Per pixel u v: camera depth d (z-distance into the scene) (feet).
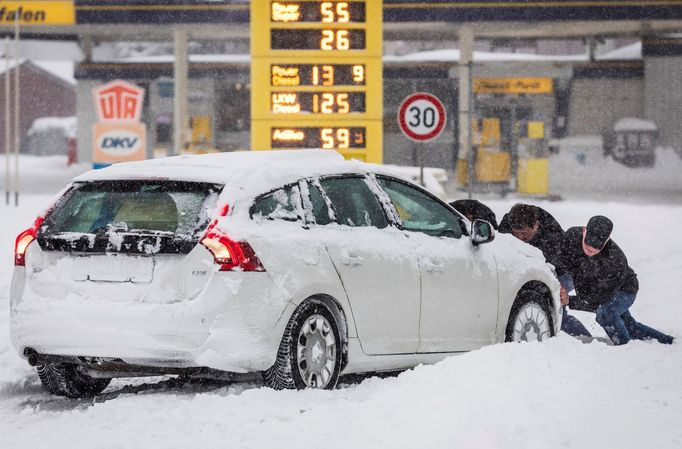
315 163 63.26
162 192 58.54
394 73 424.87
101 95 169.78
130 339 55.83
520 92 422.41
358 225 64.08
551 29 391.04
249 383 64.28
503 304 72.28
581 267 81.61
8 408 61.21
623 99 430.20
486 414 48.49
